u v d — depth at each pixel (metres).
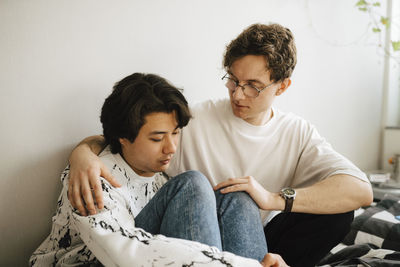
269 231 1.23
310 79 1.88
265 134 1.31
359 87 2.11
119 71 1.33
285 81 1.22
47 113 1.22
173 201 0.85
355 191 1.09
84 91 1.27
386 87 2.23
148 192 1.08
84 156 0.92
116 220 0.79
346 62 2.01
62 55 1.21
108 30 1.29
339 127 2.06
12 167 1.18
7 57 1.14
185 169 1.32
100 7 1.26
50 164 1.24
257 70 1.09
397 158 2.05
